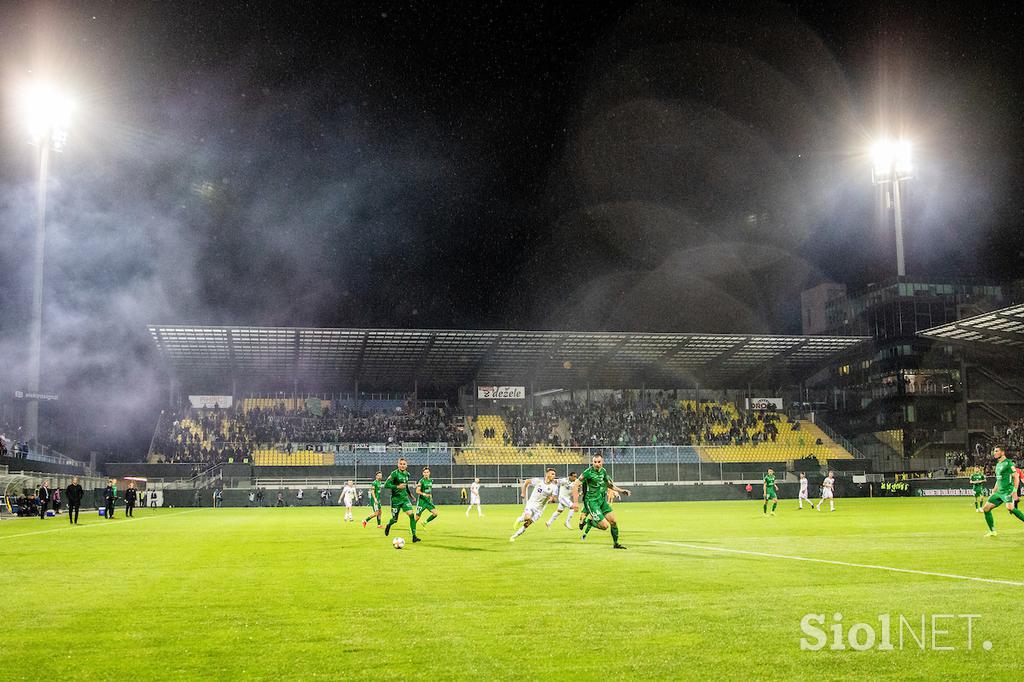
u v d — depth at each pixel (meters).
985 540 18.45
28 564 14.62
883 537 19.61
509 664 6.66
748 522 27.66
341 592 10.62
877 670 6.45
